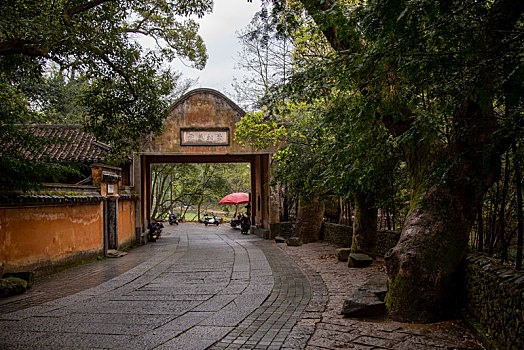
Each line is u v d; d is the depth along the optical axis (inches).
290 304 264.4
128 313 245.8
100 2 314.5
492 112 206.2
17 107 352.5
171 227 1291.8
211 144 746.2
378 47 169.2
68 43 276.2
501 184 272.4
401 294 221.3
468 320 199.9
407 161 262.7
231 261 481.1
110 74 358.9
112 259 530.6
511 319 151.1
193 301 277.7
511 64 153.2
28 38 250.7
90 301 282.0
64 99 933.8
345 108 212.8
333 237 611.2
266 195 838.5
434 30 167.5
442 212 222.8
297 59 395.5
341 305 257.3
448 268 217.3
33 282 356.8
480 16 169.9
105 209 549.6
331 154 328.2
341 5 196.9
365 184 365.4
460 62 167.8
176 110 745.0
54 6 299.4
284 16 252.4
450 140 226.4
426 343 179.0
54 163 344.8
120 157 430.0
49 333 205.2
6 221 345.4
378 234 465.4
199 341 189.9
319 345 180.7
